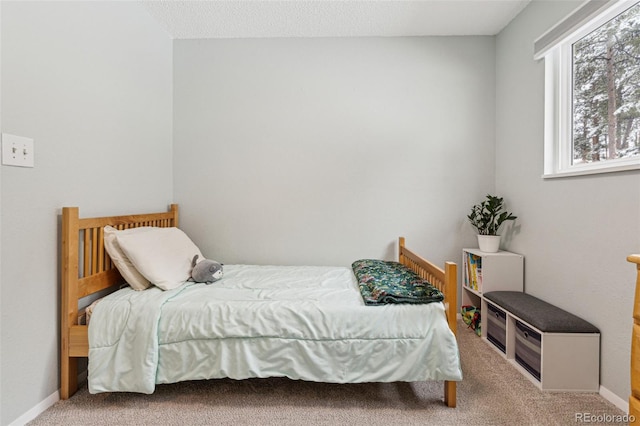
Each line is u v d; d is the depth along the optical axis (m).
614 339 1.41
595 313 1.51
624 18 1.45
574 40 1.71
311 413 1.35
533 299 1.86
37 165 1.30
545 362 1.50
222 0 1.97
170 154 2.42
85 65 1.56
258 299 1.51
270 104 2.44
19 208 1.23
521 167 2.10
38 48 1.30
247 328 1.37
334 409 1.37
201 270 1.79
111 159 1.76
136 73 1.99
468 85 2.42
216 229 2.46
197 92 2.44
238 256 2.46
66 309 1.39
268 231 2.46
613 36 1.50
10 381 1.21
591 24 1.55
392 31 2.35
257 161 2.45
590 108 1.65
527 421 1.30
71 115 1.47
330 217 2.45
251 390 1.51
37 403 1.31
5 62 1.17
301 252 2.46
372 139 2.44
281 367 1.38
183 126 2.44
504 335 1.86
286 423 1.29
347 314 1.39
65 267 1.39
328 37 2.42
